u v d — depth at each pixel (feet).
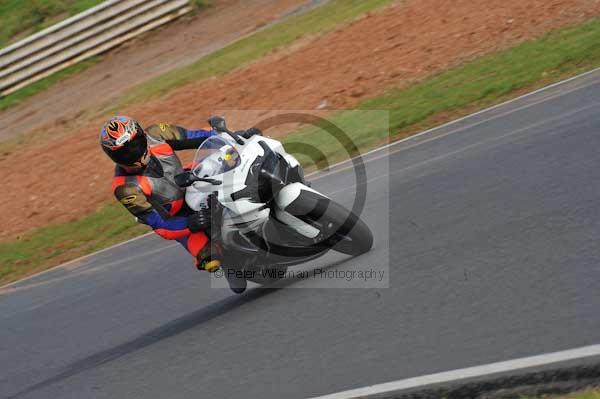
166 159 54.08
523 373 34.78
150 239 84.43
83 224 100.53
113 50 187.11
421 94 102.53
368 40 134.51
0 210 118.42
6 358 62.28
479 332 39.55
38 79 183.21
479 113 86.12
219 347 49.55
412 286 47.75
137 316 61.98
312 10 171.22
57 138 147.02
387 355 40.37
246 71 141.59
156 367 50.11
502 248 48.85
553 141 66.69
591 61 92.27
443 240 53.42
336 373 40.34
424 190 65.62
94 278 77.05
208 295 61.77
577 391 32.78
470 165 68.08
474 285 45.09
